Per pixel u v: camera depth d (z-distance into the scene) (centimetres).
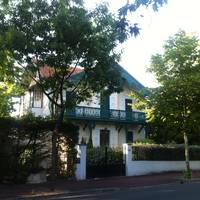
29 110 2962
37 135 2220
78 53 1805
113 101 3778
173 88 2628
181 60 2622
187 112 2688
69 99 1994
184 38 2639
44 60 1778
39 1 1770
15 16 1778
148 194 1752
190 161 3228
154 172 2922
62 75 1888
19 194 1766
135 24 718
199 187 2061
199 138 3572
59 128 2283
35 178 2203
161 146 3019
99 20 1853
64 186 2038
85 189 1928
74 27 1748
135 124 3916
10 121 2144
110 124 3772
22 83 2025
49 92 2153
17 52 1752
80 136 3516
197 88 2605
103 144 3691
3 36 1689
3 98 2772
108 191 1945
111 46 1864
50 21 1744
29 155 2195
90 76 1900
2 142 2116
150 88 2719
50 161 2261
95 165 2542
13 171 2136
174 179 2464
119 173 2688
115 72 1944
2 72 1869
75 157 2366
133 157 2797
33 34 1745
